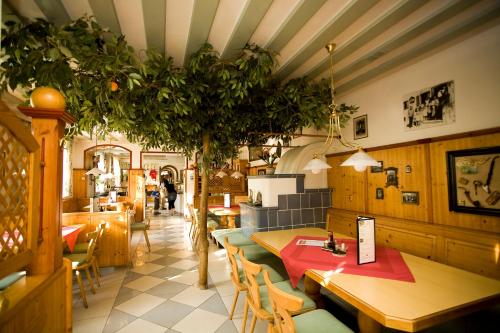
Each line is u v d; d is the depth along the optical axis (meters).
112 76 2.26
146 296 3.09
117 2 2.07
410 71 3.34
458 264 2.66
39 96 1.61
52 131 1.63
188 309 2.77
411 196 3.32
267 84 3.06
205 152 3.38
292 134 4.04
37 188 1.46
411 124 3.34
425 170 3.15
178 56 2.98
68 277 1.79
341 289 1.61
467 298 1.48
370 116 3.96
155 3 2.09
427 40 2.71
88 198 7.93
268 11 2.21
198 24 2.37
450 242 2.77
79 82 2.26
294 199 4.21
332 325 1.67
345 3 2.12
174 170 16.16
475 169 2.63
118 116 2.66
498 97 2.47
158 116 2.89
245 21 2.32
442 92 2.96
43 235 1.57
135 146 8.72
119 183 14.50
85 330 2.40
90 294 3.15
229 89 2.73
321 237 3.00
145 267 4.13
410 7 2.18
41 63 1.84
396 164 3.54
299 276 2.04
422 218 3.18
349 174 4.29
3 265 1.14
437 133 3.03
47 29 1.86
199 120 3.08
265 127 4.08
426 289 1.59
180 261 4.42
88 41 1.94
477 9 2.19
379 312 1.33
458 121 2.80
